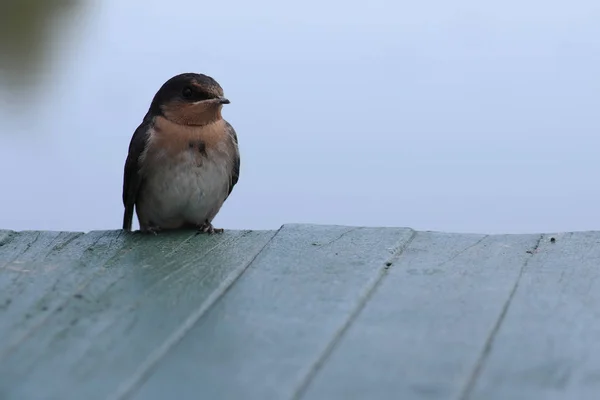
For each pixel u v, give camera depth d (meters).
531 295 7.99
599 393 6.11
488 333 7.10
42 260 9.34
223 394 6.08
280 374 6.36
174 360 6.59
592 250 9.32
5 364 6.53
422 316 7.46
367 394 6.09
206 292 8.11
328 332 7.12
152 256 9.48
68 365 6.51
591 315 7.49
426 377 6.33
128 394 6.08
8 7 50.41
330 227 10.17
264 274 8.66
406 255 9.26
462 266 8.86
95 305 7.77
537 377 6.34
